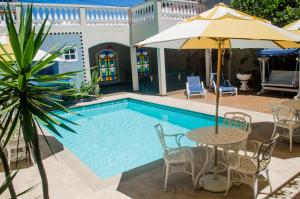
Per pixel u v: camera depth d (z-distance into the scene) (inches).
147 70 926.4
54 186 213.3
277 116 272.5
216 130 208.5
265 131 314.7
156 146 342.0
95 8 609.3
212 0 679.7
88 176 228.4
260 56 567.2
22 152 266.5
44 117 102.3
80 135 405.4
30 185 218.7
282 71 538.3
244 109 429.4
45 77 104.2
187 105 489.1
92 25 610.9
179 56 914.7
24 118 100.8
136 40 652.7
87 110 554.3
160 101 539.8
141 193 195.9
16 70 103.7
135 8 637.9
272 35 153.9
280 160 236.1
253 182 172.1
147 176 223.0
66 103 566.3
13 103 98.9
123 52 875.4
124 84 845.8
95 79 615.8
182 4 615.8
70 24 584.7
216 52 725.3
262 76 544.4
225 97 540.4
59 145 314.3
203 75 815.7
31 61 102.7
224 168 212.2
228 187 184.5
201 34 150.4
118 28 645.9
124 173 230.2
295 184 195.0
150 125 438.6
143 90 699.4
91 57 816.9
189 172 209.9
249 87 629.9
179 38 156.8
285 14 516.1
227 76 706.2
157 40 174.7
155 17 574.2
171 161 197.8
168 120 463.8
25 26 106.7
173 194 192.9
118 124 454.0
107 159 311.0
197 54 830.5
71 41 587.8
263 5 537.0
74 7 585.0
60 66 581.0
